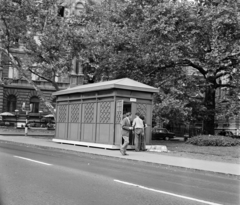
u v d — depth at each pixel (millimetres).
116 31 26562
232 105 29062
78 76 53938
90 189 7742
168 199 7098
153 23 24703
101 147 19078
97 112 19766
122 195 7273
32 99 52406
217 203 6957
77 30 29516
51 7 29625
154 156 15648
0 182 8055
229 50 25016
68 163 12477
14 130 40375
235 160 15695
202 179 10383
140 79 27688
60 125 23625
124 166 12531
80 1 51469
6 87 50469
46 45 28656
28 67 30812
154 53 26391
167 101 28891
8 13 28297
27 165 11203
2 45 31672
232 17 23234
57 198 6691
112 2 32594
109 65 27844
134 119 18172
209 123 29625
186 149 20172
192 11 25328
